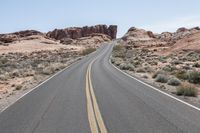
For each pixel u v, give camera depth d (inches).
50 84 853.2
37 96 623.2
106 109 446.0
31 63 2169.0
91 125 351.6
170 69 1224.8
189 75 884.6
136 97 552.7
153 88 682.8
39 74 1282.0
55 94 634.2
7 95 699.4
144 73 1171.3
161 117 384.2
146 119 374.6
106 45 5940.0
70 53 3905.0
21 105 521.3
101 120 375.6
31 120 394.6
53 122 376.2
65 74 1181.7
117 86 732.0
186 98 558.3
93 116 399.5
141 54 2933.1
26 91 739.4
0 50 4458.7
